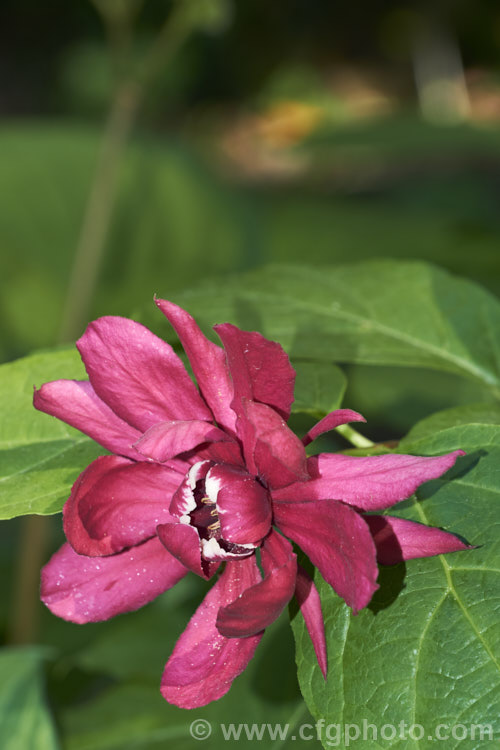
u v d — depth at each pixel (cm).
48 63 320
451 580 39
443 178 185
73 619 40
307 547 39
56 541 91
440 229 144
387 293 50
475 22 353
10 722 53
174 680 39
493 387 48
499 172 183
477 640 38
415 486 38
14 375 45
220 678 39
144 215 130
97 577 40
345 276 51
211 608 39
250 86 317
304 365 46
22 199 130
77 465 43
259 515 39
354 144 166
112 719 53
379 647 39
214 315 49
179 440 39
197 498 39
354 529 37
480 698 38
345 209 166
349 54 366
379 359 48
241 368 39
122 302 123
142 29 255
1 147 133
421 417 86
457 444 41
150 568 40
